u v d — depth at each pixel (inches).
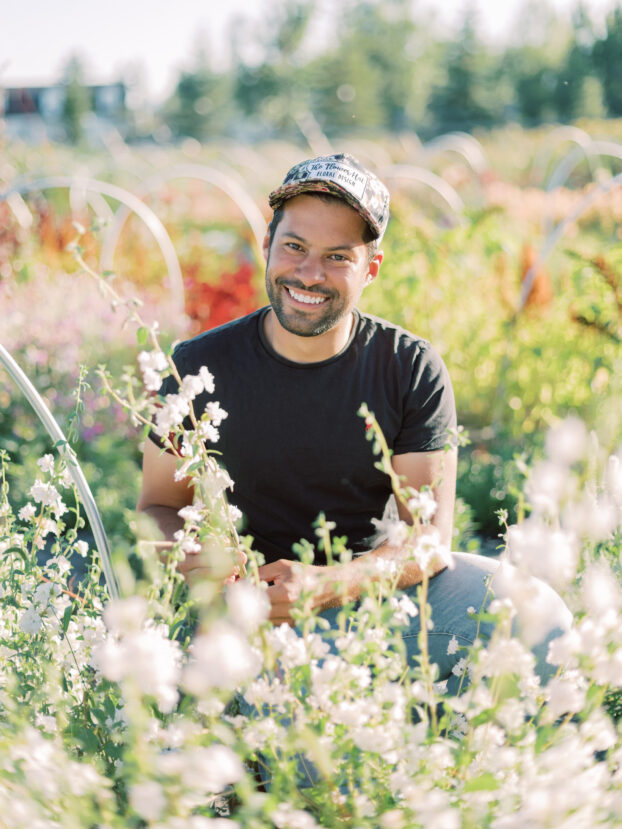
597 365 209.3
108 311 247.3
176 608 85.2
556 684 59.1
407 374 92.6
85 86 2603.3
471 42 2615.7
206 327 272.2
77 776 55.3
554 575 58.9
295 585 75.9
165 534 90.5
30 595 77.3
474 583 90.0
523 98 2559.1
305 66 2886.3
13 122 1695.4
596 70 2482.8
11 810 52.7
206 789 54.2
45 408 77.7
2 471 88.7
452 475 93.9
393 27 2844.5
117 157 593.3
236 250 409.4
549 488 56.9
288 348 91.7
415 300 247.3
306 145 1000.2
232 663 49.9
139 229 393.7
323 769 54.6
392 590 61.8
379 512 95.8
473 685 61.9
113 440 194.1
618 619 59.2
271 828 54.6
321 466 92.4
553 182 343.0
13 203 343.0
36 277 297.1
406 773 57.9
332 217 85.0
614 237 389.7
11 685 67.9
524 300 223.3
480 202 470.9
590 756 60.6
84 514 163.9
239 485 94.5
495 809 55.5
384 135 1218.0
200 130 2691.9
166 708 61.8
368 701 59.1
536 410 220.8
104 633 75.2
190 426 92.7
